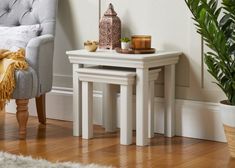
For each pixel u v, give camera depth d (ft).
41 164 10.00
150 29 12.87
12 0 13.94
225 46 10.45
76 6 13.91
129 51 11.85
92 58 12.12
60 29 14.19
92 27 13.73
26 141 12.06
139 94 11.64
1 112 14.96
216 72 10.91
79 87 12.55
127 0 13.10
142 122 11.68
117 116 13.39
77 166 9.92
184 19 12.41
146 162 10.52
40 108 13.61
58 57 14.29
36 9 13.58
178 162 10.53
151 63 11.68
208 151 11.34
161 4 12.67
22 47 13.01
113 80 11.76
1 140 12.12
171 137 12.55
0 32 13.33
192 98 12.50
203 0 10.53
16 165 9.89
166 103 12.53
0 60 12.23
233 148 10.82
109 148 11.53
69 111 14.15
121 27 13.23
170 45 12.66
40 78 12.58
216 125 12.15
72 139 12.30
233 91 10.77
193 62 12.39
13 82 11.88
